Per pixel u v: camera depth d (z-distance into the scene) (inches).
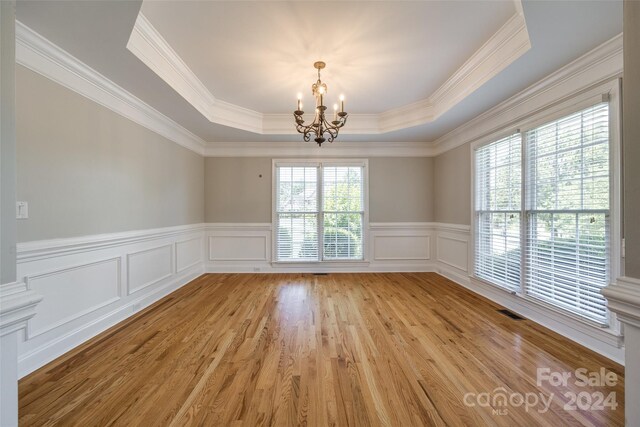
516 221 118.8
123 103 111.8
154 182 134.6
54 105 83.1
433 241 196.4
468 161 155.1
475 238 148.1
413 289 153.6
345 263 195.2
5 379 35.8
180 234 159.8
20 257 73.5
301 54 101.4
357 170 196.2
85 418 58.9
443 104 133.4
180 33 89.4
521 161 114.3
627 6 29.7
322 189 194.5
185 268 165.9
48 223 81.5
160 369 76.8
